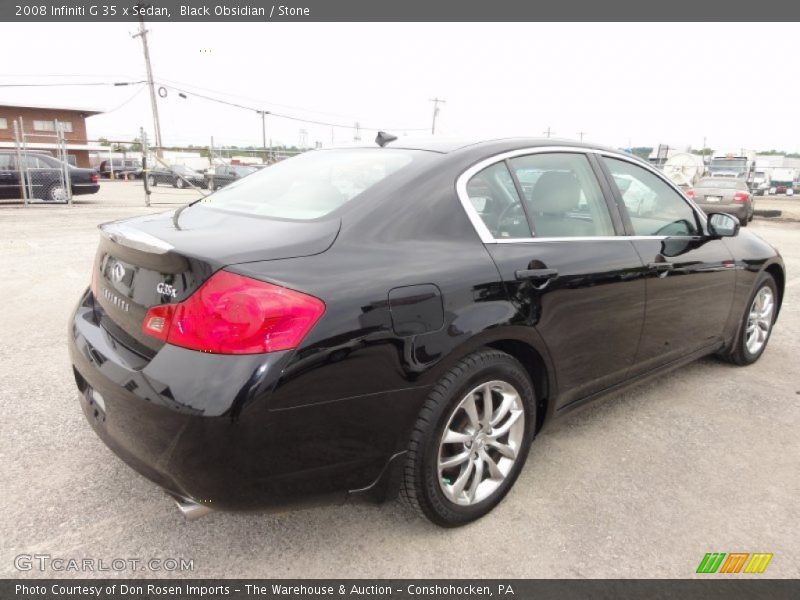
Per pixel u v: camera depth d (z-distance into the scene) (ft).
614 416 11.39
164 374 6.06
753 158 112.68
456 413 7.56
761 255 13.35
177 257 6.17
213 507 6.29
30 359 13.12
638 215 10.48
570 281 8.55
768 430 10.97
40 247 26.89
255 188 9.39
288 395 6.01
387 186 7.62
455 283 7.21
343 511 8.21
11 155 49.34
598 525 8.09
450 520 7.73
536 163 9.11
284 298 6.03
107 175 135.85
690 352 11.88
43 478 8.63
